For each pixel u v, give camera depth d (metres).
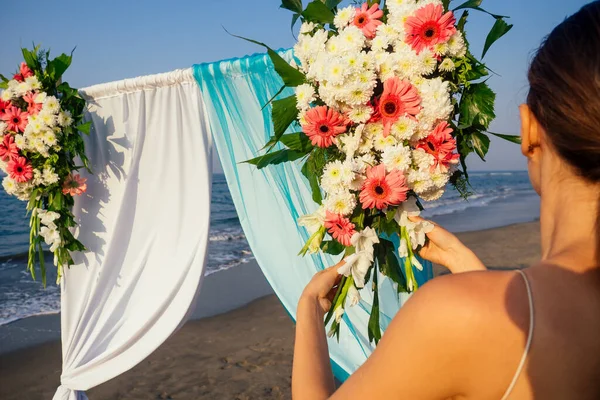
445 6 1.57
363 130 1.52
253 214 2.70
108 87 3.13
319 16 1.67
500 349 0.55
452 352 0.56
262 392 5.02
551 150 0.63
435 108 1.44
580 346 0.55
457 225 19.33
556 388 0.55
